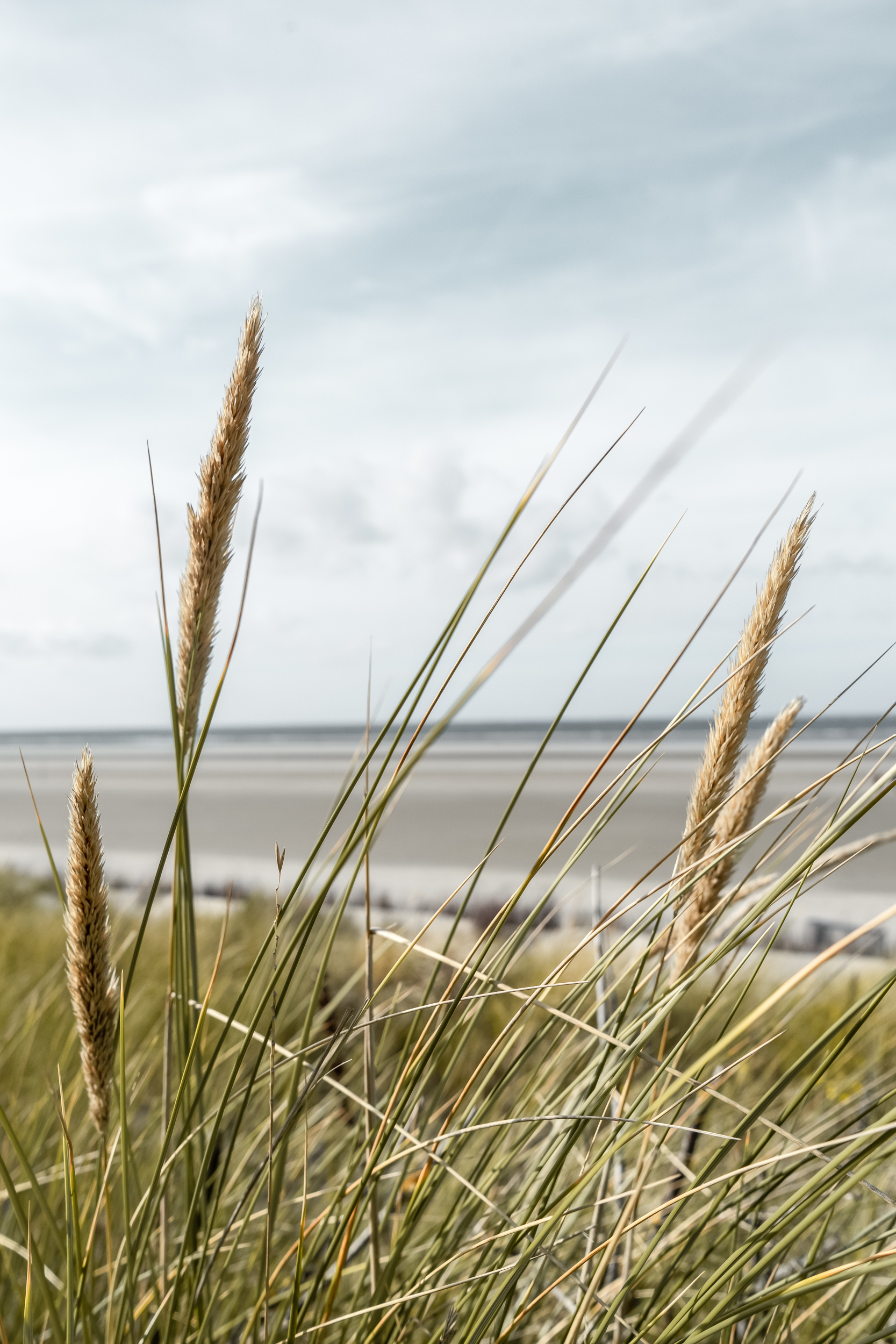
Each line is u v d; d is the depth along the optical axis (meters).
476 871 1.31
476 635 1.20
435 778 62.22
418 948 1.34
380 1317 1.33
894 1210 1.27
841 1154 1.06
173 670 1.27
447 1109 1.51
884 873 23.39
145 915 1.15
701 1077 1.55
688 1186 1.34
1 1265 1.99
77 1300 1.23
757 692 1.27
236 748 126.00
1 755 112.44
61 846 33.88
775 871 1.43
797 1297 1.04
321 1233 1.61
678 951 1.39
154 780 68.56
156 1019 2.94
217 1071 2.20
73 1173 1.22
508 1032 1.31
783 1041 2.81
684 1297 1.51
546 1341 1.50
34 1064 3.43
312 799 50.12
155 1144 2.04
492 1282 1.35
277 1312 1.63
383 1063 2.13
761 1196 1.30
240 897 19.30
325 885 1.21
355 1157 1.43
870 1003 1.05
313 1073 1.31
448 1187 2.02
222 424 1.24
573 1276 1.43
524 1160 1.79
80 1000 1.14
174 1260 1.65
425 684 1.21
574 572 1.11
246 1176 2.01
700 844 1.34
